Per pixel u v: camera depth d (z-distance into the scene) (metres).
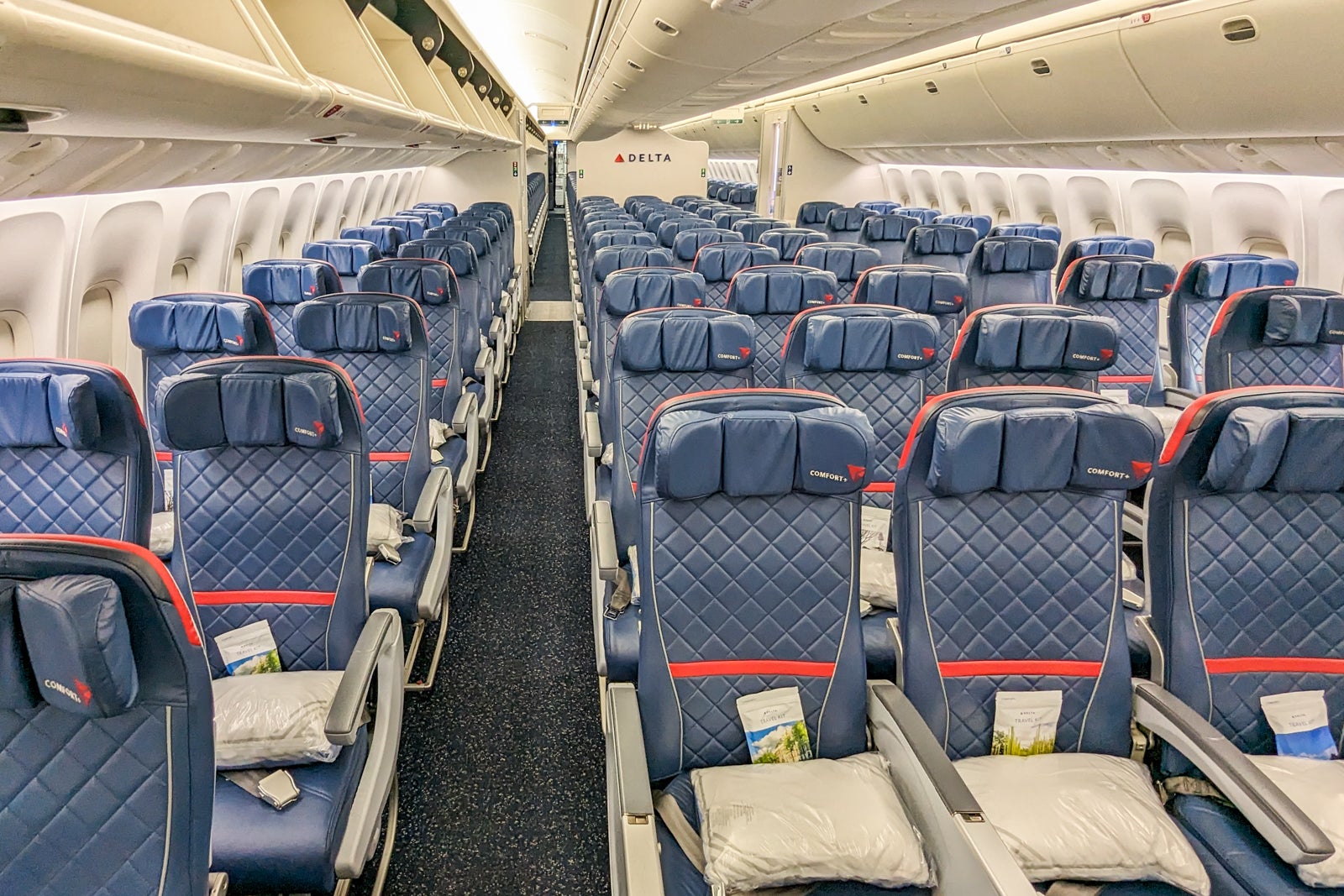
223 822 1.87
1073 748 2.13
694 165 15.62
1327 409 1.96
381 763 2.17
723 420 1.87
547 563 4.42
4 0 0.92
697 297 4.35
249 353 3.04
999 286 5.60
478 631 3.75
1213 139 4.75
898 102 8.12
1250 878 1.78
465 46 6.16
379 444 3.55
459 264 5.55
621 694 2.07
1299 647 2.14
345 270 5.48
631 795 1.70
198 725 1.25
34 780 1.23
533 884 2.39
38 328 3.29
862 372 3.37
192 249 4.62
